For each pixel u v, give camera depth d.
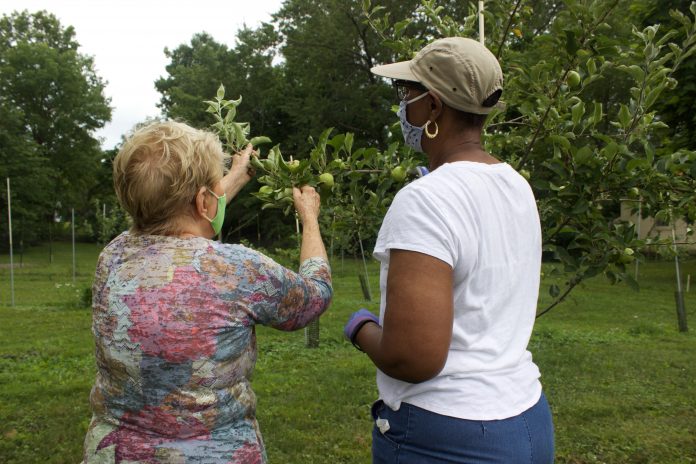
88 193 53.84
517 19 2.59
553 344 8.69
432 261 1.29
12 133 41.34
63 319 11.03
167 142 1.53
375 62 28.59
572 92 2.25
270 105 33.97
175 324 1.44
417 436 1.40
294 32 29.39
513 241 1.44
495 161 1.53
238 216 33.81
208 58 43.03
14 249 41.41
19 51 46.56
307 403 5.80
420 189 1.36
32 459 4.53
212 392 1.47
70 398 5.94
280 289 1.56
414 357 1.27
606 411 5.65
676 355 7.97
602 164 2.07
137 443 1.44
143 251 1.53
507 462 1.36
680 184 2.08
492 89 1.47
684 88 11.38
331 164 2.12
